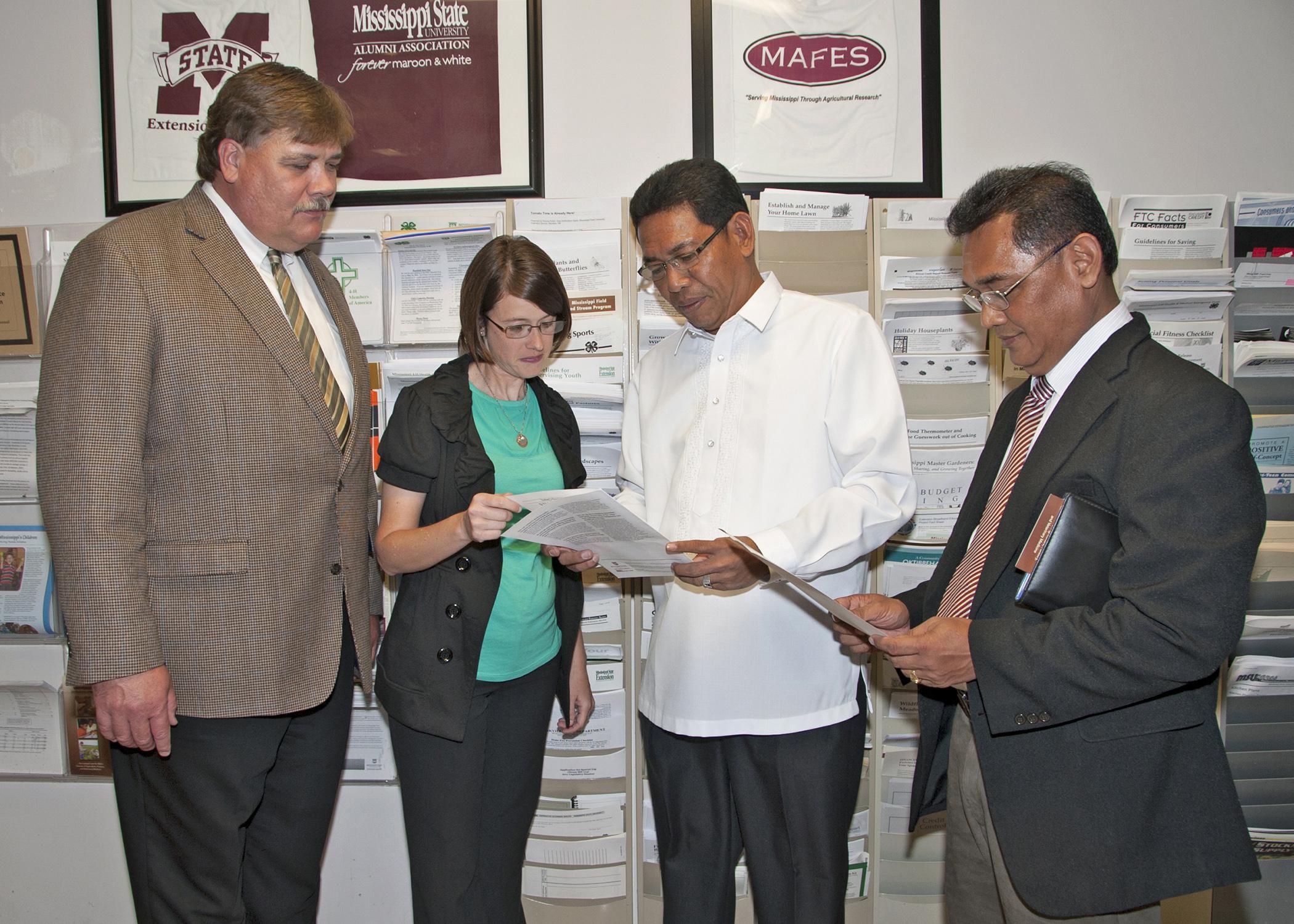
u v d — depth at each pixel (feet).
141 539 4.08
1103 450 3.26
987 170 6.45
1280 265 6.28
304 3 6.33
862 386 4.50
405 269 6.31
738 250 4.51
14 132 6.51
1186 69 6.43
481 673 4.71
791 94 6.33
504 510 4.08
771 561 3.87
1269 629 6.23
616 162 6.41
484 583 4.58
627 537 3.90
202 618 4.26
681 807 4.67
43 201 6.52
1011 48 6.41
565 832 6.44
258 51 6.35
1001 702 3.28
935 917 6.46
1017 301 3.50
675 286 4.42
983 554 3.83
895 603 4.27
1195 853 3.19
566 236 6.31
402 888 6.57
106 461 3.94
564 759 6.42
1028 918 3.53
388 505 4.69
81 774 6.52
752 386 4.58
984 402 6.32
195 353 4.18
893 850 6.47
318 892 5.13
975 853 4.01
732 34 6.31
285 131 4.30
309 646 4.54
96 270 4.05
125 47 6.37
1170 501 3.01
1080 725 3.31
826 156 6.35
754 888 4.69
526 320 4.56
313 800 4.91
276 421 4.37
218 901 4.45
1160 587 2.98
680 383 4.88
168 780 4.41
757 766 4.54
